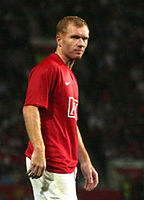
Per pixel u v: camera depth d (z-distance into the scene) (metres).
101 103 55.91
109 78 59.94
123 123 51.50
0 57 60.91
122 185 37.97
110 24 67.25
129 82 59.19
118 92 57.62
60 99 8.35
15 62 61.56
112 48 64.38
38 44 65.00
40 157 7.34
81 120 54.00
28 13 68.25
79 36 8.45
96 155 47.72
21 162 39.78
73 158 8.65
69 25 8.46
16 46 63.56
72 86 8.69
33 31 66.12
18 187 33.38
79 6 69.06
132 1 70.00
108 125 51.56
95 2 69.50
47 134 8.23
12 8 67.44
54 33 67.25
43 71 8.04
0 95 54.84
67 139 8.45
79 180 37.97
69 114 8.49
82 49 8.58
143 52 63.75
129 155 45.31
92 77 60.94
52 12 69.06
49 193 8.21
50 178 8.19
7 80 57.97
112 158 44.88
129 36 66.38
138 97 56.47
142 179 38.59
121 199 35.16
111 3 69.75
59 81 8.30
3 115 50.69
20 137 46.72
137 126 50.88
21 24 65.94
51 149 8.22
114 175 41.00
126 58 63.16
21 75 59.84
